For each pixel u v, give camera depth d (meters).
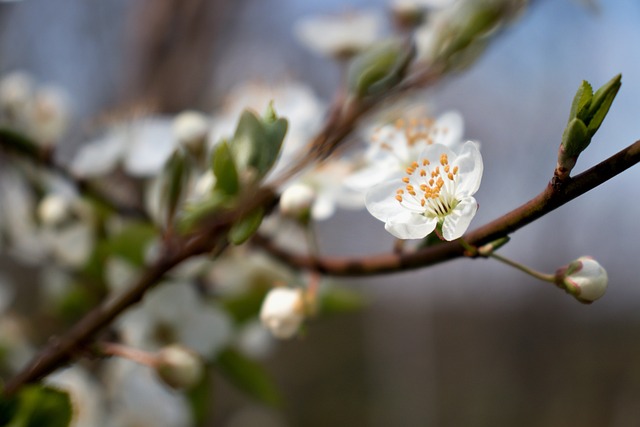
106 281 0.35
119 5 0.75
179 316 0.33
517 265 0.25
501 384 1.06
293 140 0.34
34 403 0.27
